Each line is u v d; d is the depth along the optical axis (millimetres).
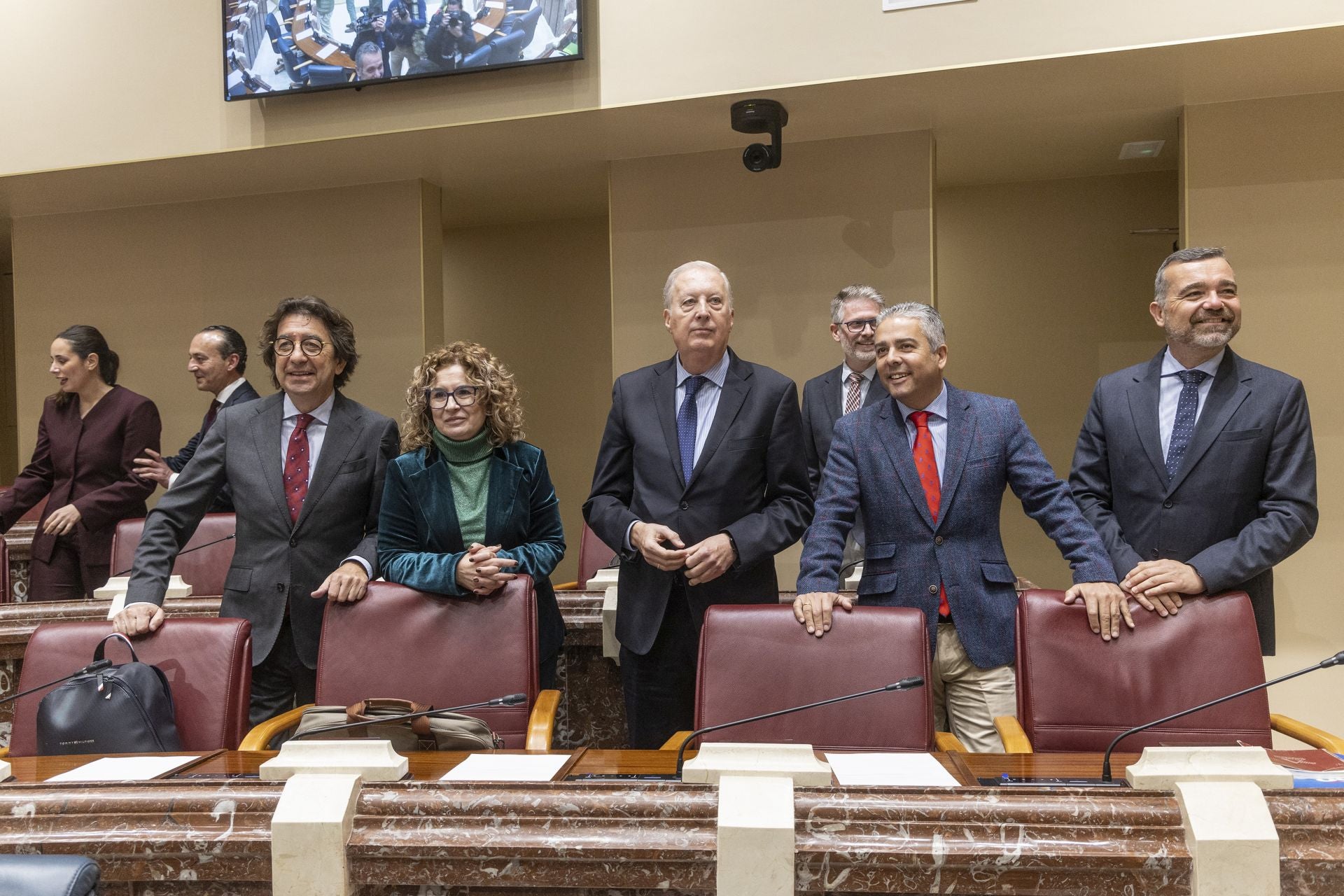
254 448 2922
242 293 5703
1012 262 6133
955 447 2648
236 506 2922
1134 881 1458
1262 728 2242
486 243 7363
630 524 2770
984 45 3996
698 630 2783
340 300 5578
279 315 2939
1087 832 1478
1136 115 4703
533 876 1523
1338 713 4367
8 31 5016
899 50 4074
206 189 5508
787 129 4801
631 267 5203
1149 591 2354
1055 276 6078
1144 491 2801
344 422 2947
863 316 3949
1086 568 2457
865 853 1473
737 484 2791
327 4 4566
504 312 7328
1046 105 4523
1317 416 4391
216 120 4789
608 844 1515
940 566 2592
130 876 1577
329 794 1569
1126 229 5977
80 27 4941
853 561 3625
